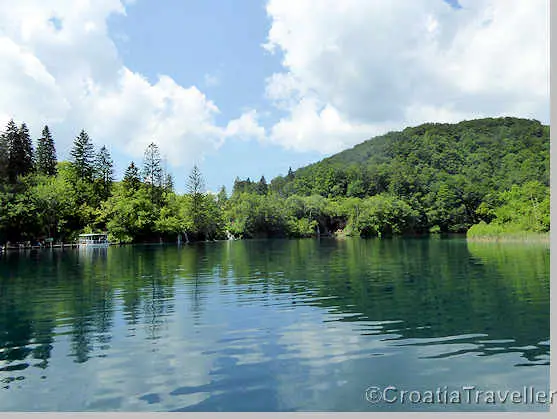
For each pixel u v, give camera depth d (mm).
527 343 10852
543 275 23500
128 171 99688
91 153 96812
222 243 84688
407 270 27438
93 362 9773
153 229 87312
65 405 7660
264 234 115562
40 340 11648
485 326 12555
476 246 54062
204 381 8602
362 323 13094
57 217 74000
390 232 121188
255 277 24750
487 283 20953
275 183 197000
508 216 78688
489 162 162375
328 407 7496
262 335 11812
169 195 104188
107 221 84312
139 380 8688
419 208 133625
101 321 13773
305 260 37312
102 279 24734
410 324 12906
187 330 12445
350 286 20672
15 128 81125
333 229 128750
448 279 22672
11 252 55656
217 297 17875
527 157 150250
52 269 31312
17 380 8766
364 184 158500
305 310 15070
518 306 15289
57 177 93125
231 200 121812
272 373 8977
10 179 74750
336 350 10438
